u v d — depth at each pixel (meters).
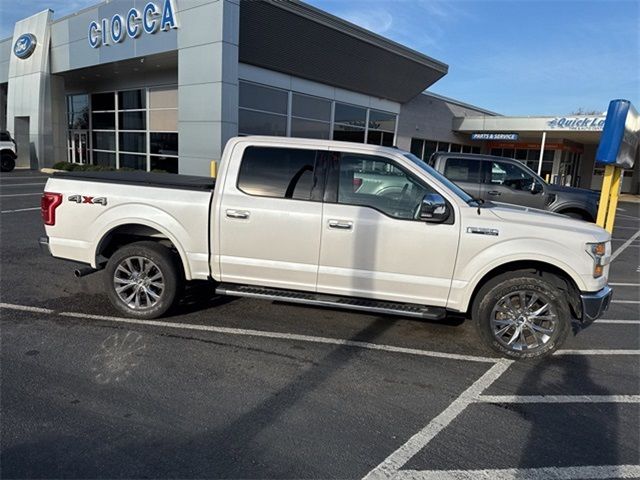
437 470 2.76
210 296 5.78
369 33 19.73
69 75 23.23
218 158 15.24
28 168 25.25
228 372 3.86
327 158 4.57
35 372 3.71
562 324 4.27
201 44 15.13
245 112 17.53
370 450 2.92
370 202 4.49
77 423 3.04
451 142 29.91
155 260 4.82
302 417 3.25
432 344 4.68
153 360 4.02
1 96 32.12
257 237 4.60
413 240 4.35
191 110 15.80
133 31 17.42
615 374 4.21
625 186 39.91
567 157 33.31
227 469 2.67
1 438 2.85
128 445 2.84
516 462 2.87
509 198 9.56
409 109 26.12
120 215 4.84
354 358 4.26
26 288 5.80
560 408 3.56
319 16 17.38
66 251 5.05
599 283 4.28
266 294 4.67
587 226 4.46
